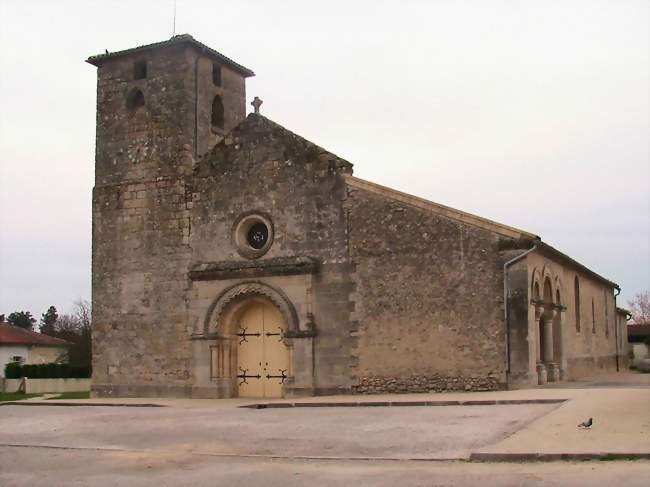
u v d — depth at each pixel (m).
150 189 25.94
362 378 22.23
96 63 27.38
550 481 9.66
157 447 14.05
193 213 25.22
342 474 10.84
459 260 21.50
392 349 21.98
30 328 103.38
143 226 25.89
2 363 57.69
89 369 44.75
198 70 26.41
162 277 25.38
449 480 10.04
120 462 12.69
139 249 25.86
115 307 25.98
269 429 15.35
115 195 26.47
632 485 9.26
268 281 23.66
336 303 22.78
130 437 15.38
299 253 23.50
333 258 23.00
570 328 28.16
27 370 44.97
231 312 24.31
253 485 10.46
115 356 25.80
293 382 22.94
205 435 15.08
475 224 21.45
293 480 10.62
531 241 20.89
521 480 9.80
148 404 22.11
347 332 22.56
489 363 20.86
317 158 23.67
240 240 24.48
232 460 12.41
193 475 11.32
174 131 25.83
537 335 22.23
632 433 12.14
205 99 26.59
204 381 24.22
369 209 22.75
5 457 13.70
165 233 25.52
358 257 22.69
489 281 21.09
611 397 16.55
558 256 24.83
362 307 22.45
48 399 27.03
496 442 12.27
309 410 18.67
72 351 58.34
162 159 25.89
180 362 24.73
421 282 21.84
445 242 21.72
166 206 25.62
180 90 25.92
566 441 11.83
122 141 26.64
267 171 24.31
